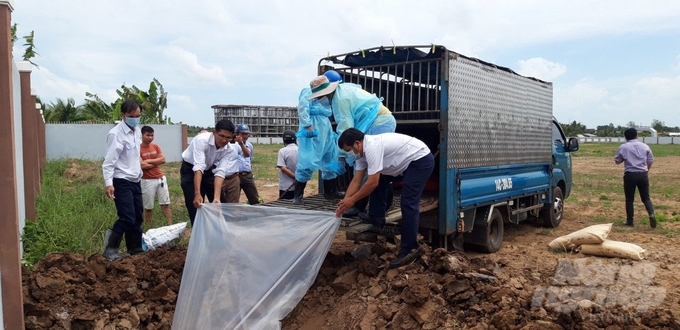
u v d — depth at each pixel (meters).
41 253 6.32
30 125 8.47
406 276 4.77
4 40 3.91
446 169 6.41
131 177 5.78
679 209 12.06
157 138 25.34
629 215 9.93
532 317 4.11
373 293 4.85
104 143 23.94
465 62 6.74
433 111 6.55
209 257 4.96
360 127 5.98
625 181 9.84
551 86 9.68
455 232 6.98
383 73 7.27
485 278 4.59
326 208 6.02
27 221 7.59
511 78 8.07
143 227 8.20
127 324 4.73
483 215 7.39
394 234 5.98
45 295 4.54
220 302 4.77
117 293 4.84
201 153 5.83
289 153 8.22
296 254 4.95
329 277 5.61
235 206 5.16
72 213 8.37
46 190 11.62
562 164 10.48
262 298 4.78
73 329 4.55
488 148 7.38
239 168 8.41
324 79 5.86
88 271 4.93
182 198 12.10
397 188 8.17
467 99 6.81
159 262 5.49
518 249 7.75
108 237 5.75
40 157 15.78
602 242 6.34
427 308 4.38
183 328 4.71
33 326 4.30
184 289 4.88
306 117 6.13
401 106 7.59
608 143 73.44
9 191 3.96
